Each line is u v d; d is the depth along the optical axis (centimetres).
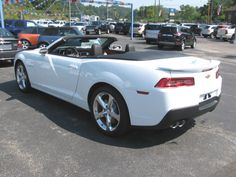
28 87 660
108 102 435
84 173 339
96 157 376
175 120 381
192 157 381
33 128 468
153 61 412
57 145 408
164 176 335
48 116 525
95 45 522
